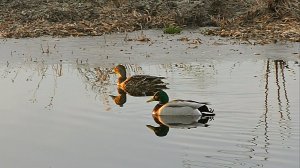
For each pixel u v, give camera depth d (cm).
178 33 3006
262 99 1761
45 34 3044
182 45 2717
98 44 2800
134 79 2000
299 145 1377
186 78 2077
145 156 1352
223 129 1512
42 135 1520
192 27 3172
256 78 2045
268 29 2902
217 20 3141
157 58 2467
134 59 2466
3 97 1895
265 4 3092
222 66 2269
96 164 1318
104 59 2483
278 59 2367
